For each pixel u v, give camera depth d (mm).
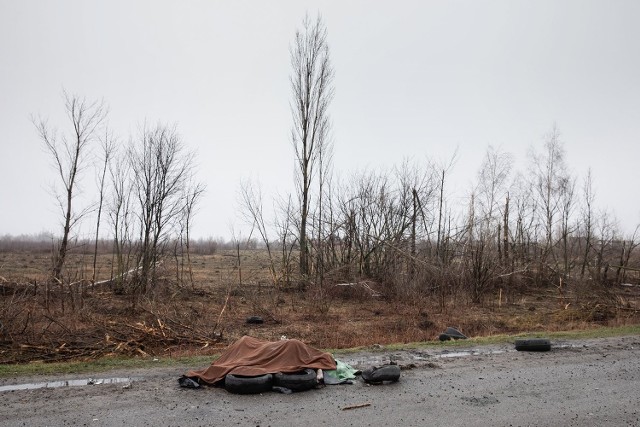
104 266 34688
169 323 15875
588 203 57594
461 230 27406
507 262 30781
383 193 28812
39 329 14828
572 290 27641
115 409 7602
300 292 26000
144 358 12141
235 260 43406
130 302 20312
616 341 14047
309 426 7121
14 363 11617
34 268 32188
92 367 10266
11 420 7059
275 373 8836
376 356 11773
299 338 15344
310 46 29188
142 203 24484
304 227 28219
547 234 35344
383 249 27766
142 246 24609
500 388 9156
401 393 8742
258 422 7223
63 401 7930
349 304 23344
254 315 19188
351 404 8102
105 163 29844
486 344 13477
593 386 9359
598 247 36281
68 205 24375
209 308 20469
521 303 25344
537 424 7391
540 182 37781
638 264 37000
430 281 25391
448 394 8727
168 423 7090
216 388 8820
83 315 16859
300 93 28938
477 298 24938
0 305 15883
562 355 12055
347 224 28000
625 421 7566
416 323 18578
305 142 28750
